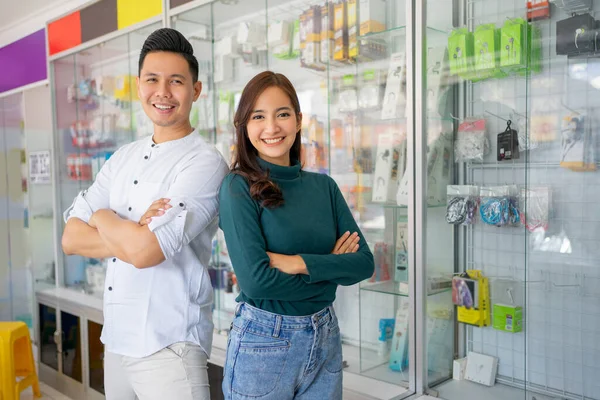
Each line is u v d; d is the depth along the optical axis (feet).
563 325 6.87
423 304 7.16
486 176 7.36
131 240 4.79
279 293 4.24
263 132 4.49
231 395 4.47
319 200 4.78
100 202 5.68
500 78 7.14
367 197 8.11
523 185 7.05
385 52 7.73
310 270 4.29
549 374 7.02
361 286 8.22
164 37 5.23
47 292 13.29
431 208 7.27
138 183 5.39
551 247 6.92
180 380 5.12
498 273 7.38
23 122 15.11
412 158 7.18
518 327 7.18
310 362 4.46
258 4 9.41
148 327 5.12
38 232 14.64
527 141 6.98
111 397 5.59
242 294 4.63
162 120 5.28
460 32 7.38
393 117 7.63
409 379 7.34
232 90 9.96
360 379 7.68
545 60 6.78
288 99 4.57
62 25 13.23
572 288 6.77
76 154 13.46
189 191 5.08
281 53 9.24
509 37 6.89
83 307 11.76
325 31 8.48
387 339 7.93
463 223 7.38
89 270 12.96
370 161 8.05
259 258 4.25
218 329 9.81
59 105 13.71
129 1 11.29
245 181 4.47
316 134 8.85
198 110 10.43
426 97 7.16
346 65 8.32
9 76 15.33
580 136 6.54
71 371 12.33
